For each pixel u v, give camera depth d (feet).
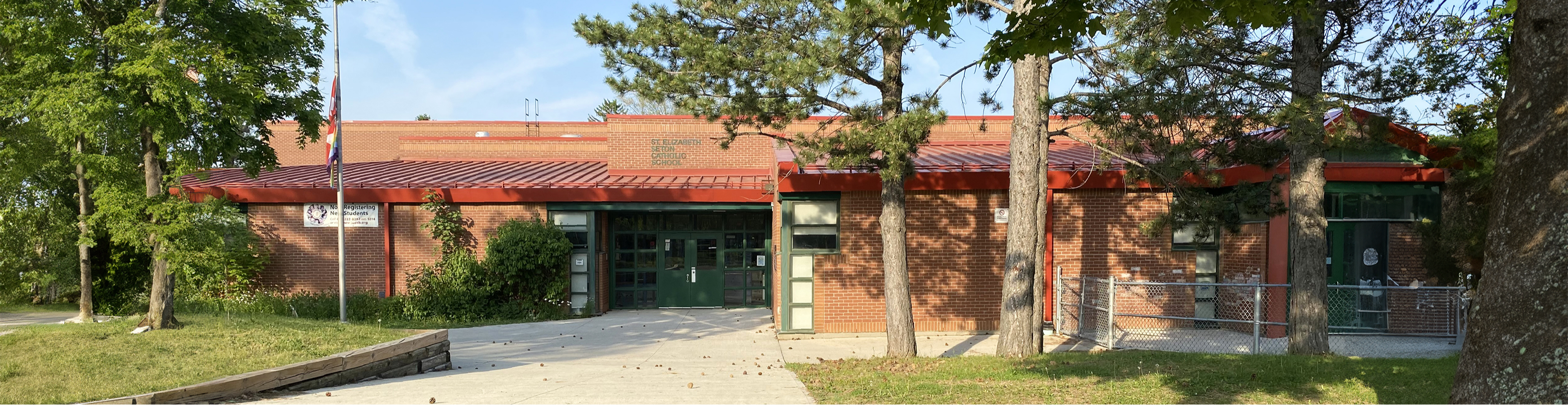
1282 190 43.65
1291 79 35.65
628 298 67.41
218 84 34.06
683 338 49.01
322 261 60.70
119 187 36.04
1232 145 39.01
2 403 23.82
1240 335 46.01
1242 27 34.65
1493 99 38.55
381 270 60.85
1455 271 42.60
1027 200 36.86
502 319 59.52
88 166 36.45
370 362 32.63
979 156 59.57
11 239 75.25
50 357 29.76
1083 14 26.73
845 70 34.40
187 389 25.36
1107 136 37.37
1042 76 39.11
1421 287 39.70
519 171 75.25
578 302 62.75
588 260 62.90
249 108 35.37
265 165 40.32
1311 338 35.09
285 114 39.88
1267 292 45.24
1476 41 34.68
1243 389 25.53
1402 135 44.04
